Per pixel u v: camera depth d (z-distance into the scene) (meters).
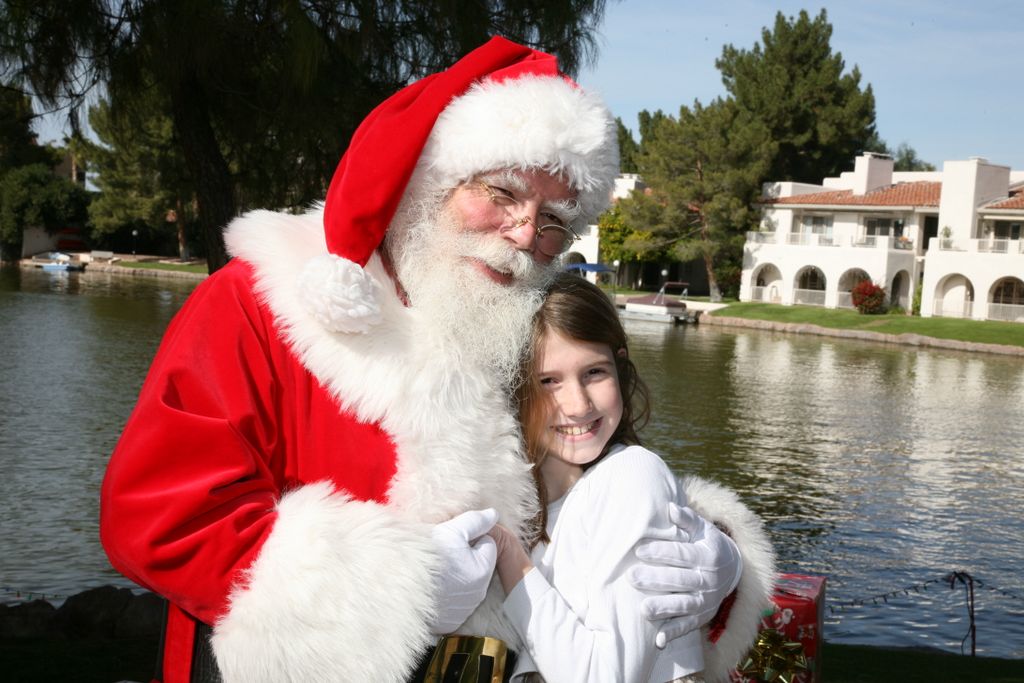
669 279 53.38
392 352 1.52
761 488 12.63
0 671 4.57
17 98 5.53
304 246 1.59
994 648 7.46
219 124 6.05
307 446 1.51
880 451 15.61
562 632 1.52
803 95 55.19
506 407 1.67
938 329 36.00
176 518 1.33
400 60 5.70
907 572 9.44
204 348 1.46
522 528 1.66
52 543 8.34
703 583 1.61
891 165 46.62
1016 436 17.58
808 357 29.25
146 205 54.72
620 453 1.70
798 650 2.78
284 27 5.30
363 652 1.32
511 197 1.60
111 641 5.24
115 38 5.49
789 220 45.59
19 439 12.67
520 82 1.63
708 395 20.61
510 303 1.62
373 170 1.54
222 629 1.36
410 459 1.52
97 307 33.47
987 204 41.12
